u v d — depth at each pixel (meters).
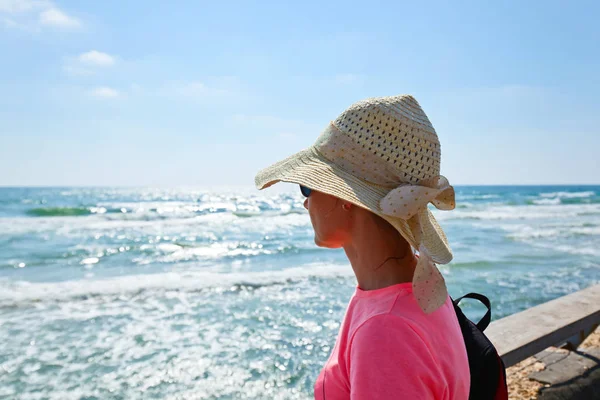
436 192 1.16
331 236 1.32
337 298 10.68
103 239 23.39
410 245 1.27
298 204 63.00
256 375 6.54
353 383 1.07
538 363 3.97
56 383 6.29
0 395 5.95
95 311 9.59
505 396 1.30
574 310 3.98
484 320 1.55
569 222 33.03
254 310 9.68
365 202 1.19
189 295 10.97
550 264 15.34
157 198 78.06
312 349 7.50
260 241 23.09
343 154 1.29
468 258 16.30
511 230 26.86
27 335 8.09
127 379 6.41
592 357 4.05
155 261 16.92
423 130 1.28
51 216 36.31
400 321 1.09
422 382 1.03
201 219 36.34
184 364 6.89
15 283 12.43
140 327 8.55
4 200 60.25
